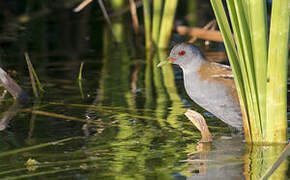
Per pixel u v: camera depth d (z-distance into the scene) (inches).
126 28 708.7
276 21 308.3
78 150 346.0
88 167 317.1
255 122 339.0
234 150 341.4
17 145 357.7
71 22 727.7
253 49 320.5
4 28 695.7
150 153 339.3
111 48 630.5
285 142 338.0
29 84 510.3
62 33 686.5
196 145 354.0
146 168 314.0
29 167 319.0
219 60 551.8
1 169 316.8
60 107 440.8
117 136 371.6
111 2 737.6
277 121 334.0
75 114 421.7
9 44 640.4
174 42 626.5
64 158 332.8
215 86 386.9
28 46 633.0
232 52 324.5
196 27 666.2
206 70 394.6
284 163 313.9
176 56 407.8
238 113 385.7
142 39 665.6
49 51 619.2
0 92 488.4
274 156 325.4
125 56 599.8
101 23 726.5
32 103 454.3
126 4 740.0
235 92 382.0
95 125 395.5
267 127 337.7
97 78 523.2
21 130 388.2
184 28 647.1
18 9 754.8
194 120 364.8
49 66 564.1
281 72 319.9
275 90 326.3
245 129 346.0
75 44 647.1
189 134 375.9
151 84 502.3
